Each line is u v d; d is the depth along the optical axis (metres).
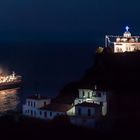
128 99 115.56
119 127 100.50
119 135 95.81
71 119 104.75
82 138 94.06
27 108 122.94
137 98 115.50
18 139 94.00
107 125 102.12
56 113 113.69
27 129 99.44
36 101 120.75
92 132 97.75
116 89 121.88
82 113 108.81
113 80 129.25
